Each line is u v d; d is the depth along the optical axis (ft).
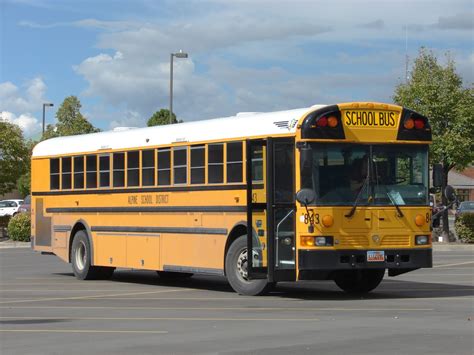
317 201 56.80
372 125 58.59
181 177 67.26
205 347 38.19
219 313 50.90
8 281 77.51
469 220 133.49
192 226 65.98
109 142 76.02
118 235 74.43
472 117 132.98
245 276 61.72
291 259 57.72
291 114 58.39
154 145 70.33
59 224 82.33
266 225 58.08
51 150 83.92
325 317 48.32
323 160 57.21
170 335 41.91
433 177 61.57
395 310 51.47
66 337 41.60
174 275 81.61
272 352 36.70
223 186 62.95
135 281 77.20
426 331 42.37
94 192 77.56
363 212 57.67
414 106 135.33
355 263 57.26
